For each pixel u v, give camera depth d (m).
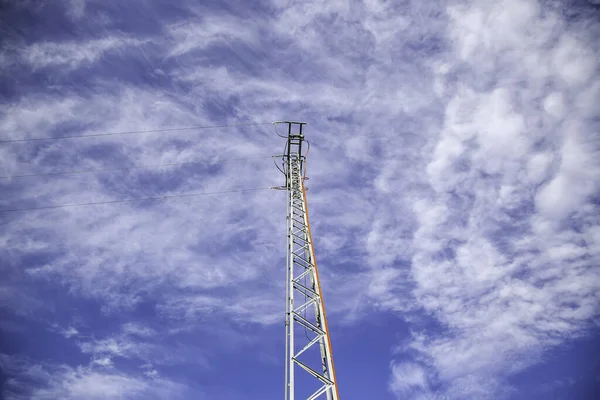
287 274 28.80
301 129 39.53
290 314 26.53
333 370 24.77
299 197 34.84
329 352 25.41
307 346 25.52
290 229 32.22
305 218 33.12
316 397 23.83
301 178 36.53
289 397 23.42
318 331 26.27
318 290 28.30
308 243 31.08
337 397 23.67
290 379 23.97
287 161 38.19
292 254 30.23
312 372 24.36
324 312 27.17
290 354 24.77
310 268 29.69
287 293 27.70
